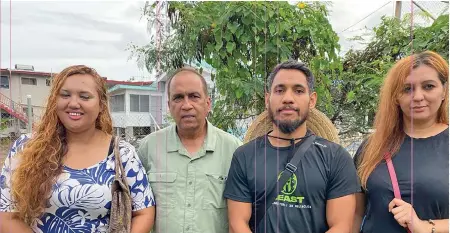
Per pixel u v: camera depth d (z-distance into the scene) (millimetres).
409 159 1268
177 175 1447
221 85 2127
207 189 1438
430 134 1279
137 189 1324
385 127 1340
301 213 1275
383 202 1267
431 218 1197
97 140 1323
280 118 1339
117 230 1229
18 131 1721
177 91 1423
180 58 2186
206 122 1545
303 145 1338
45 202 1209
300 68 1354
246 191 1345
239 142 1553
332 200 1280
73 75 1263
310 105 1396
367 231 1313
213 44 2164
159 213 1408
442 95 1260
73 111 1245
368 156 1358
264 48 2035
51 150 1246
